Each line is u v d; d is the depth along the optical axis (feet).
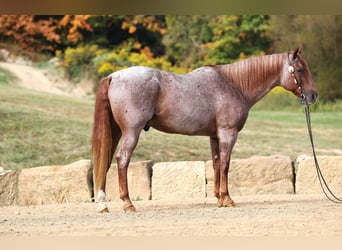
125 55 101.45
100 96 41.09
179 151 72.18
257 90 43.93
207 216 38.19
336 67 101.65
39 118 79.00
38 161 69.26
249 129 84.28
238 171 51.52
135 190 51.62
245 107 43.52
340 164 51.19
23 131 75.25
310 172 51.39
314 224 34.12
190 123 41.96
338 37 102.27
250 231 32.30
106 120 41.01
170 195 51.31
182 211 41.09
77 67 100.68
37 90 93.56
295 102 99.09
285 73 43.93
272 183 51.31
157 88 41.04
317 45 102.63
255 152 73.05
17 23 102.32
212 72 43.27
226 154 42.73
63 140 73.77
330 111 97.71
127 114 40.40
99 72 98.89
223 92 42.75
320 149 75.77
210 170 51.03
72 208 45.73
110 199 51.34
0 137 73.46
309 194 50.65
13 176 51.01
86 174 50.83
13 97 86.69
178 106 41.39
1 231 33.91
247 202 45.73
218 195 44.29
